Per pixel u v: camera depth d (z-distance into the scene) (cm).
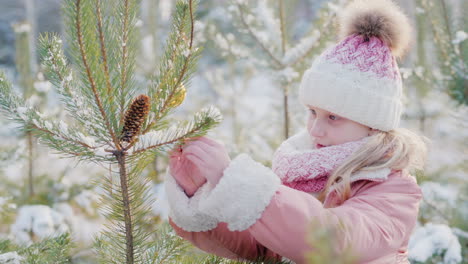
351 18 172
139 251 156
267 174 146
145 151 147
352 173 164
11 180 328
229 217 143
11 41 765
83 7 140
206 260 167
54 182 306
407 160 165
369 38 169
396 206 157
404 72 281
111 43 145
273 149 329
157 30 378
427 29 291
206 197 146
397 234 154
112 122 144
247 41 306
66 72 146
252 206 143
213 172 146
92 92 143
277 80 296
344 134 167
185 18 146
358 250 145
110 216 153
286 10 304
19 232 261
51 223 269
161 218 259
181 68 145
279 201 144
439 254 241
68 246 174
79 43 141
